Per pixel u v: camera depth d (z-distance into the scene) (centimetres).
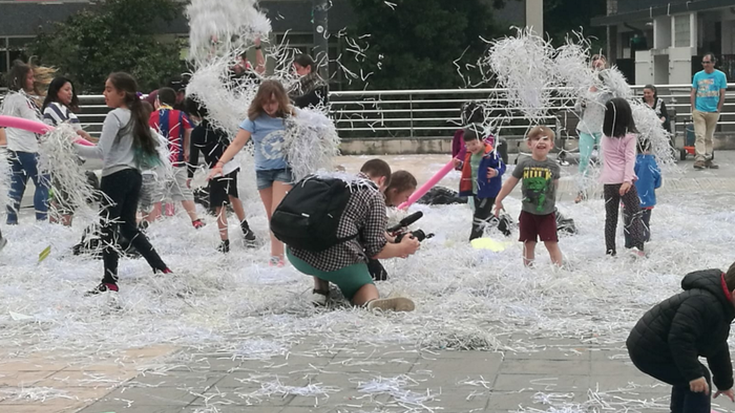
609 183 855
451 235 998
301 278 806
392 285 755
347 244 678
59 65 2545
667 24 3067
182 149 1041
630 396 484
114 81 743
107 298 722
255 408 482
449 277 776
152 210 1084
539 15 1947
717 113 1672
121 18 2589
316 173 705
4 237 1013
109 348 606
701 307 399
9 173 1005
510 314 662
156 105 1085
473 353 571
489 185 947
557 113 1448
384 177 730
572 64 1064
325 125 851
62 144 764
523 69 1012
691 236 977
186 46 2630
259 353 581
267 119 842
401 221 720
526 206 808
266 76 1069
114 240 754
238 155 983
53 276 828
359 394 499
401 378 523
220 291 765
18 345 618
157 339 623
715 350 413
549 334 612
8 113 1091
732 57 2702
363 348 588
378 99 2322
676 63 2812
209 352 590
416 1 2522
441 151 2117
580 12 3456
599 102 1095
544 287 725
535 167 802
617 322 638
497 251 888
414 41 2562
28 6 2792
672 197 1271
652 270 809
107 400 502
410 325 640
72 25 2609
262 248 960
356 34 2580
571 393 492
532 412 464
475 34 2641
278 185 848
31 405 497
